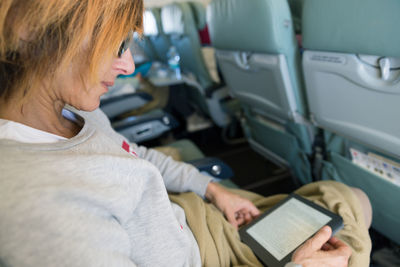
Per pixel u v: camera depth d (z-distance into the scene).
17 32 0.33
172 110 2.29
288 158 1.51
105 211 0.40
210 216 0.74
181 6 1.72
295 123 1.23
